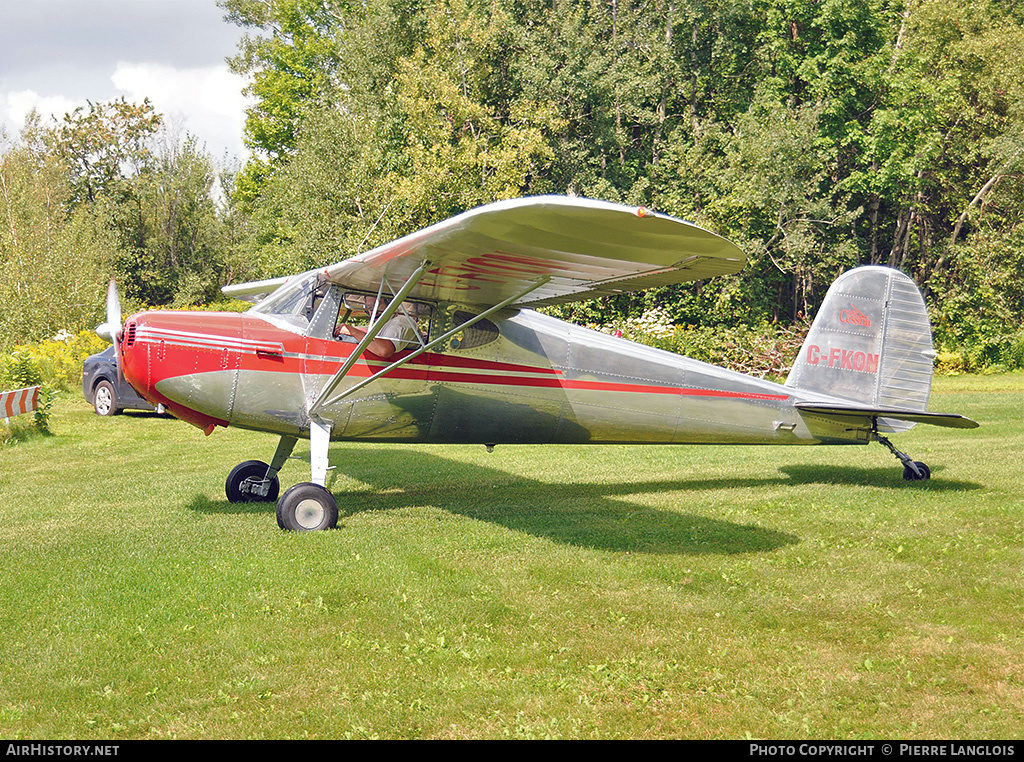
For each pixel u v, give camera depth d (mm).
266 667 3828
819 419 8227
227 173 40531
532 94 25641
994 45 26766
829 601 4734
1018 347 24078
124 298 28781
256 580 4977
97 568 5238
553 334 7484
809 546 5863
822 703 3537
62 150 37188
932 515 6707
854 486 8078
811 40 29016
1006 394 17000
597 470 9359
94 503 7594
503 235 5164
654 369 7738
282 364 6703
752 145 25438
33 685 3617
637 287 6227
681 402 7820
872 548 5812
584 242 5094
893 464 9445
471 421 7316
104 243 29344
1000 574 5164
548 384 7449
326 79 35344
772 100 28172
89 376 14727
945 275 28141
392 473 9156
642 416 7746
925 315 8445
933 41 28016
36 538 6117
